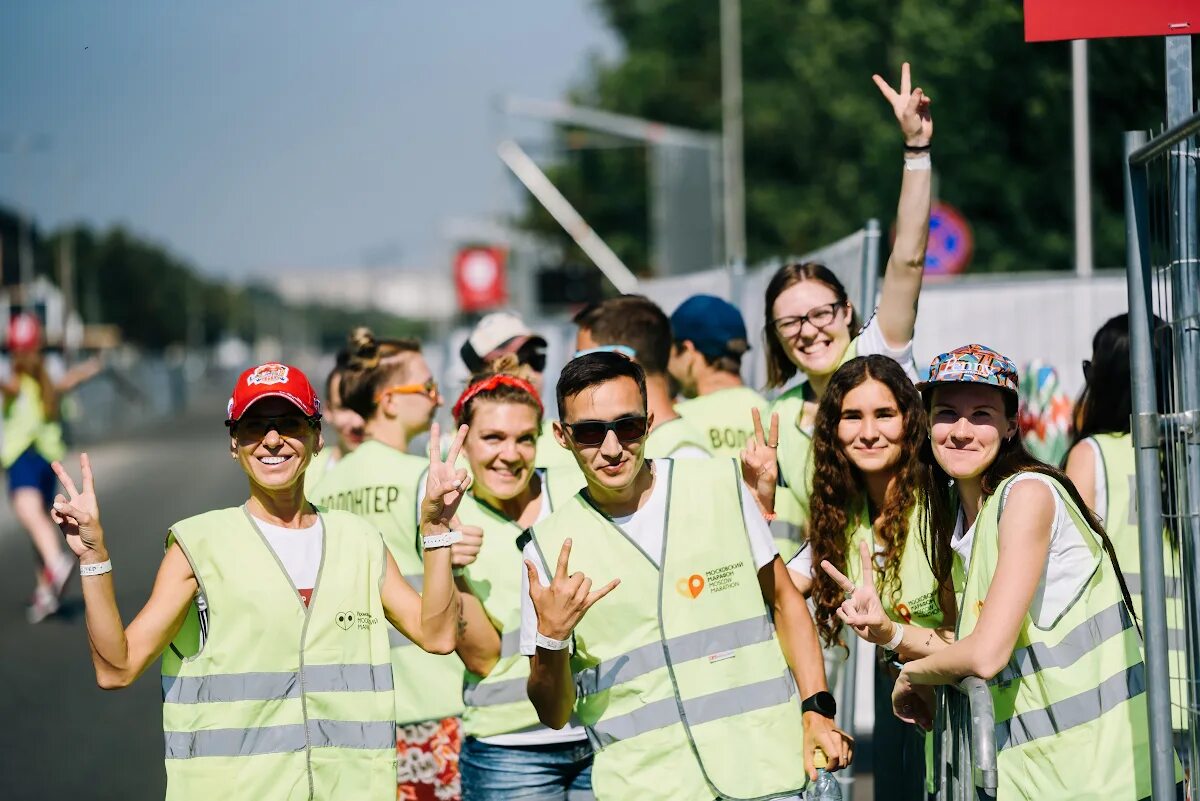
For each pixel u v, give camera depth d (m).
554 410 12.27
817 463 4.68
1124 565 5.03
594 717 4.28
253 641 4.18
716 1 52.66
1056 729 4.00
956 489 4.48
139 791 7.59
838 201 40.25
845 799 6.01
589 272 33.28
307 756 4.18
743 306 8.70
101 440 40.00
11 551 17.89
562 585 4.06
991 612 3.89
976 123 17.67
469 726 5.24
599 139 51.59
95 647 4.04
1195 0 4.37
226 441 37.84
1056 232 19.23
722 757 4.18
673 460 4.38
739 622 4.25
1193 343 3.80
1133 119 10.20
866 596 4.17
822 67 29.64
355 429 6.80
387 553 4.40
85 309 106.69
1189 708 3.91
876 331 5.54
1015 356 9.30
